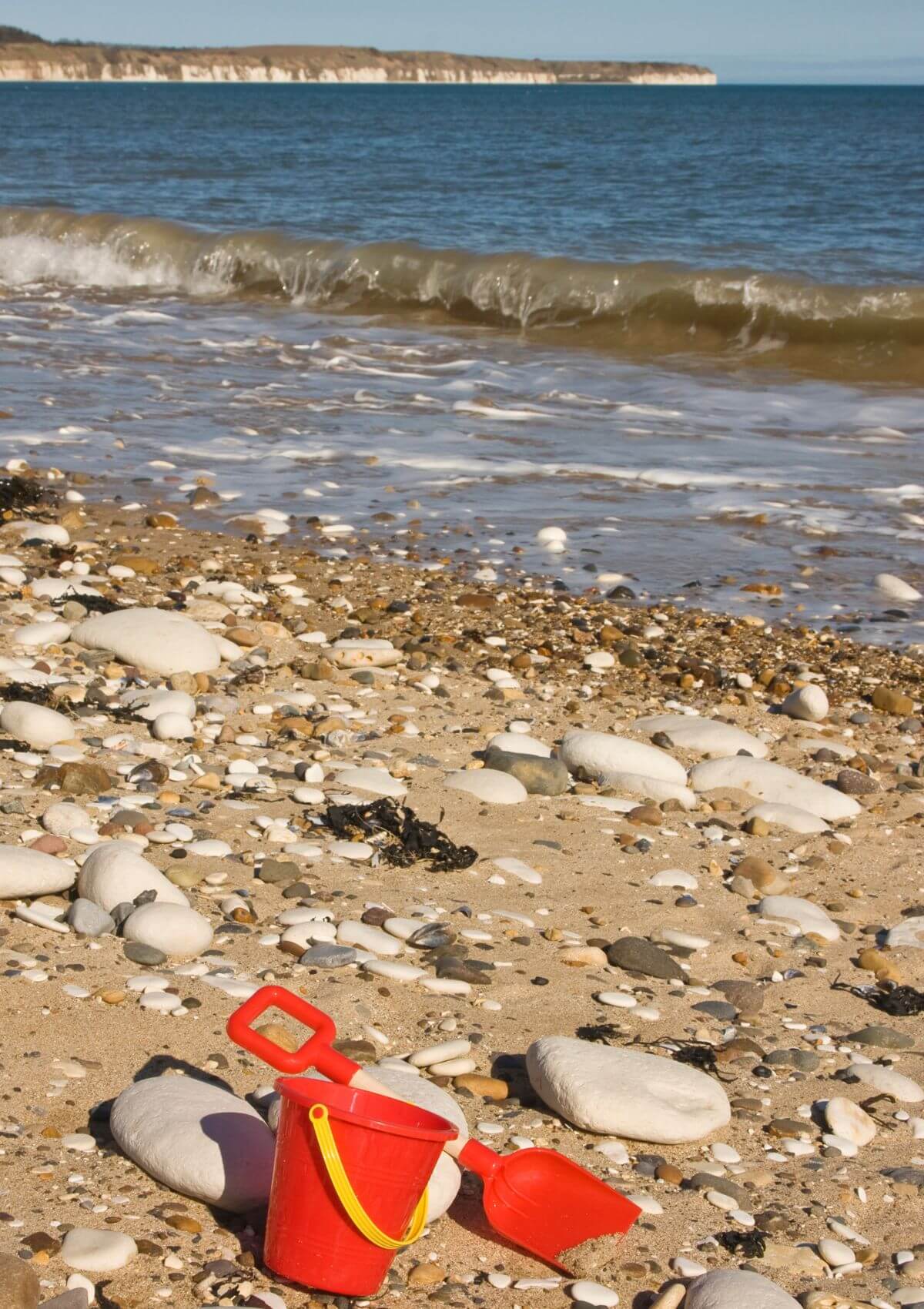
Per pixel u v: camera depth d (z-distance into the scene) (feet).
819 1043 10.68
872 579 21.21
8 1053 9.70
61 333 40.52
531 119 222.69
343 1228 8.50
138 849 11.76
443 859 12.17
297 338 40.68
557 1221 9.04
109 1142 9.23
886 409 32.37
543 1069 9.84
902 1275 9.02
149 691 14.58
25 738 13.19
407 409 31.27
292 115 238.48
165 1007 10.10
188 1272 8.59
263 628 17.51
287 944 10.85
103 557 20.36
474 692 16.17
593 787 13.87
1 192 78.69
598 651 17.78
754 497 25.09
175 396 31.94
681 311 41.70
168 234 52.42
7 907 10.89
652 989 11.01
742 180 94.02
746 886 12.21
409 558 21.20
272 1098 9.51
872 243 59.41
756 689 17.22
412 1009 10.50
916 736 16.08
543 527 23.18
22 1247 8.61
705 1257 9.04
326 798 12.73
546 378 35.37
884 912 12.25
